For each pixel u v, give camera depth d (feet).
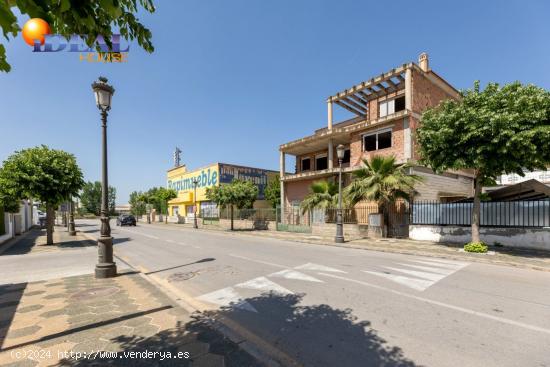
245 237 54.80
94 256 32.07
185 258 30.60
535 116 23.71
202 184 109.50
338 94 62.49
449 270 22.98
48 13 5.51
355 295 16.65
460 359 9.59
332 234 51.67
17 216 63.77
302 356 9.85
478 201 30.45
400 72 51.67
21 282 19.48
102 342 10.55
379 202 43.98
